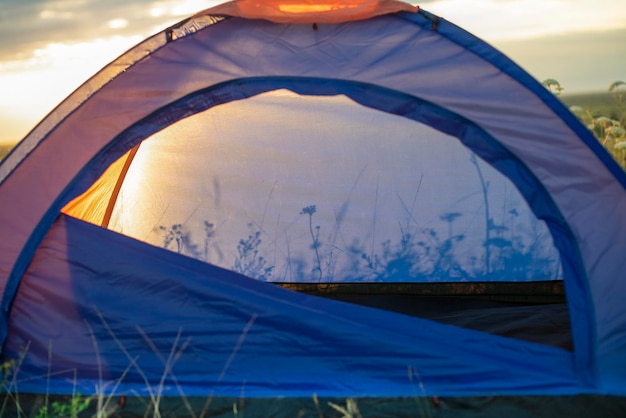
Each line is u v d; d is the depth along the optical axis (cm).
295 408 279
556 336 348
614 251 289
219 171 424
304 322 291
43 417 281
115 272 302
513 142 296
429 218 423
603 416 274
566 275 293
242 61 310
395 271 429
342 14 307
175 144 416
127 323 295
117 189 423
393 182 420
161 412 282
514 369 281
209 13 313
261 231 431
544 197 296
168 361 289
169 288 299
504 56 300
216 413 281
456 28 305
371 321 292
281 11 310
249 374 285
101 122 310
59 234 307
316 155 418
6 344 297
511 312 393
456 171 414
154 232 431
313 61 306
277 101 403
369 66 304
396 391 279
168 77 311
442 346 286
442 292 428
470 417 276
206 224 431
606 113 516
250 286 300
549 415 275
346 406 278
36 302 301
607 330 283
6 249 301
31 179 307
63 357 292
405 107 303
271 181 425
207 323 294
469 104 298
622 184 290
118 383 285
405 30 309
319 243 431
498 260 422
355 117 405
